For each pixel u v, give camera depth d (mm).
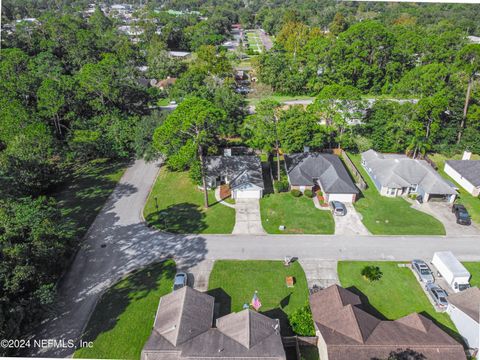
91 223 46438
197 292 33656
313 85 97312
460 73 65250
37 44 106312
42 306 30188
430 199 51438
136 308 34156
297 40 123500
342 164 57188
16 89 60094
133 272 38656
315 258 40625
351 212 48844
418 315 31188
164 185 55688
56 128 61875
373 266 39156
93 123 61688
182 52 142875
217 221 46938
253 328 29469
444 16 173375
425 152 63875
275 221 46969
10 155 46656
